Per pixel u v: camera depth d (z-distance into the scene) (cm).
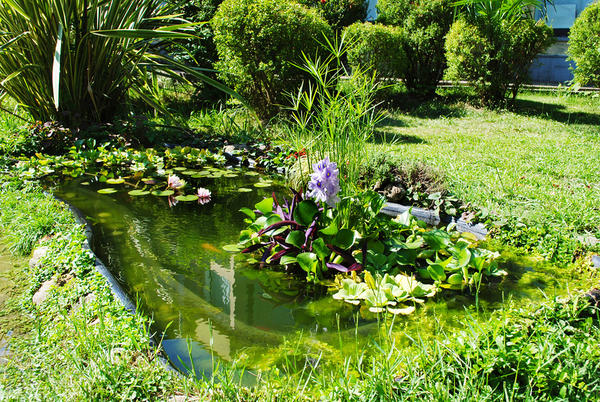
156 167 555
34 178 491
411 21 1036
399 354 197
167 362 195
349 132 326
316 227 306
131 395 171
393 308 262
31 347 205
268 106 785
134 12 646
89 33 580
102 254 324
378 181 439
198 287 284
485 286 290
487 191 421
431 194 412
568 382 180
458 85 1074
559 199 400
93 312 218
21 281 265
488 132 762
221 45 766
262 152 617
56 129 591
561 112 926
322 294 281
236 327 242
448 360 188
